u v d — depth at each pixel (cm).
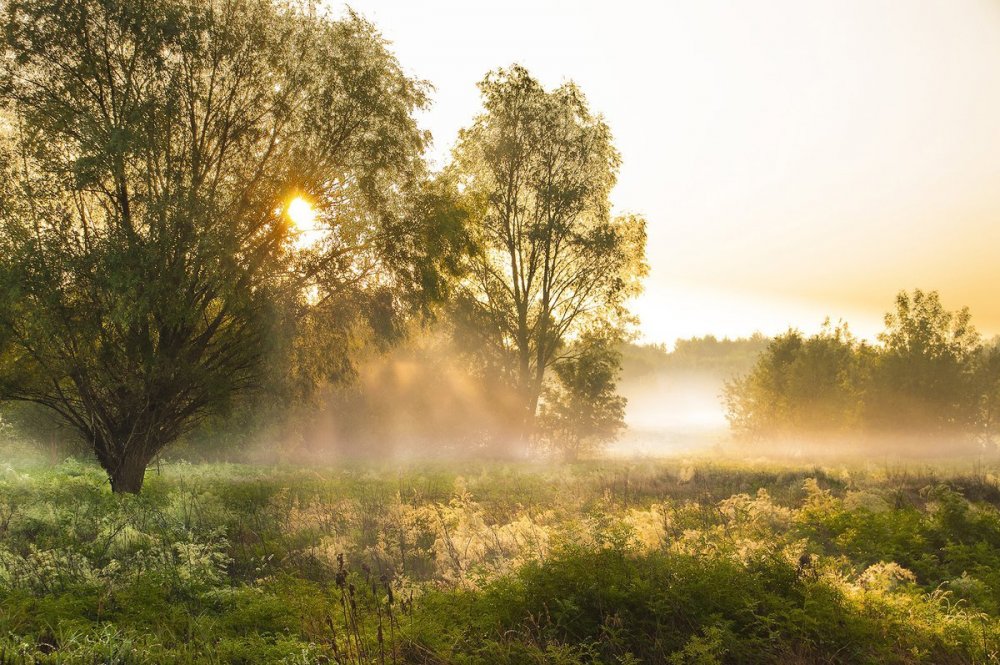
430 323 2341
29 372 1925
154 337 1981
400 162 2219
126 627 698
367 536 1216
